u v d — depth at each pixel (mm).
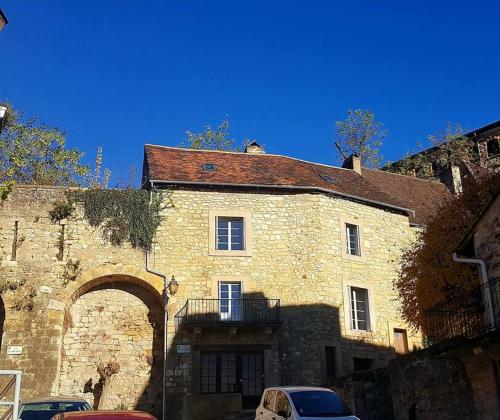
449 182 30875
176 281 20109
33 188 21016
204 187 21750
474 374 11445
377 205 23922
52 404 11984
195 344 20078
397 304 22812
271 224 21844
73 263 20391
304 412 11344
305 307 20906
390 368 14578
